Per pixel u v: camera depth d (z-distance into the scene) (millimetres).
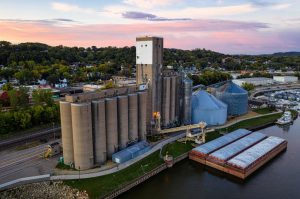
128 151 101750
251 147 118750
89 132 90125
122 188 84062
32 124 132125
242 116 175625
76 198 76250
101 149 95250
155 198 83312
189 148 118312
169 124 139000
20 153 101312
